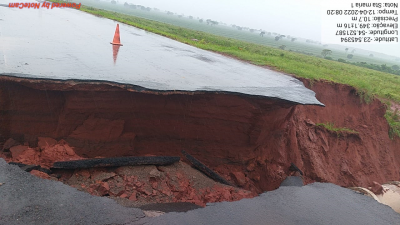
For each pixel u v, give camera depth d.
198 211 3.94
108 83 5.65
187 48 14.51
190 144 7.53
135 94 6.33
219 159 7.84
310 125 11.09
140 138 6.96
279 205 4.44
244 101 7.18
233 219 3.85
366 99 12.97
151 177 5.28
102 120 6.16
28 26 11.96
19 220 2.98
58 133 5.84
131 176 5.13
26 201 3.31
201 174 6.24
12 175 3.74
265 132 7.96
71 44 9.48
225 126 7.50
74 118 5.89
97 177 4.84
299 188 5.19
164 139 7.23
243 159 7.93
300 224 3.96
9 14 15.38
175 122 7.14
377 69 45.00
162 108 6.83
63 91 5.64
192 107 7.06
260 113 7.36
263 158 8.28
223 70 9.83
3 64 5.73
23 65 5.88
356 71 25.75
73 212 3.30
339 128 11.89
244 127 7.57
